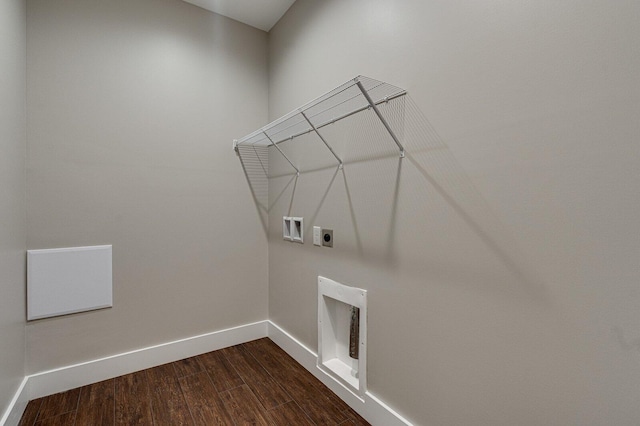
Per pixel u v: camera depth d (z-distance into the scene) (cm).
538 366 99
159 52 224
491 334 111
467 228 117
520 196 102
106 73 204
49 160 185
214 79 247
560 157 92
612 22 82
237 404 178
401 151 144
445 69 124
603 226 84
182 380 203
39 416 167
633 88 79
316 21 206
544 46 95
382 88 145
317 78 205
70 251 192
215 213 249
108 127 204
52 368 187
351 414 170
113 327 208
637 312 79
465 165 118
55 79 187
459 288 121
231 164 256
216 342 249
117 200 208
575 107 89
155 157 222
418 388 139
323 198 200
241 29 261
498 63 107
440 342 129
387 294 154
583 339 89
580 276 89
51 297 186
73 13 193
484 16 111
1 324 144
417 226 137
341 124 183
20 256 170
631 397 81
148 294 220
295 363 227
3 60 146
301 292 227
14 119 161
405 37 141
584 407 89
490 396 112
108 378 204
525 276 101
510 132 104
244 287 264
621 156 81
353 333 179
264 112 273
